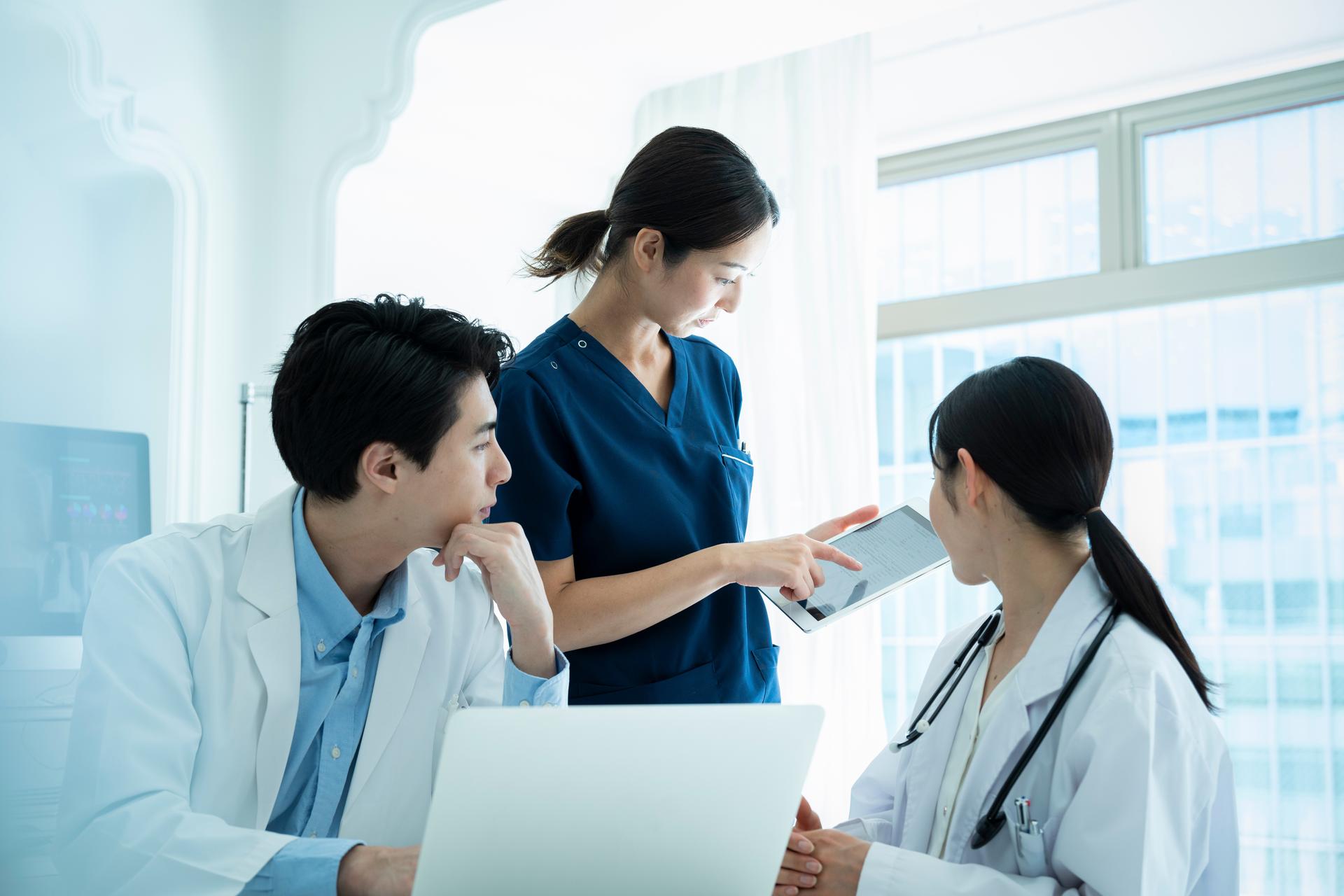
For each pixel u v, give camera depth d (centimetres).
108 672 106
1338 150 275
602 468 157
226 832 97
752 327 292
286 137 250
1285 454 277
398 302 115
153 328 229
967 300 311
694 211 145
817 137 289
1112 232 296
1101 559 111
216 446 238
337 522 115
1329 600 270
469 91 253
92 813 101
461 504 116
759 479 288
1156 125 292
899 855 105
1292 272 272
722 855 84
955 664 126
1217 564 282
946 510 122
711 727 80
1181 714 102
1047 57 292
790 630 279
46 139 212
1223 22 272
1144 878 95
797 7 221
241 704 112
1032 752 107
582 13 224
